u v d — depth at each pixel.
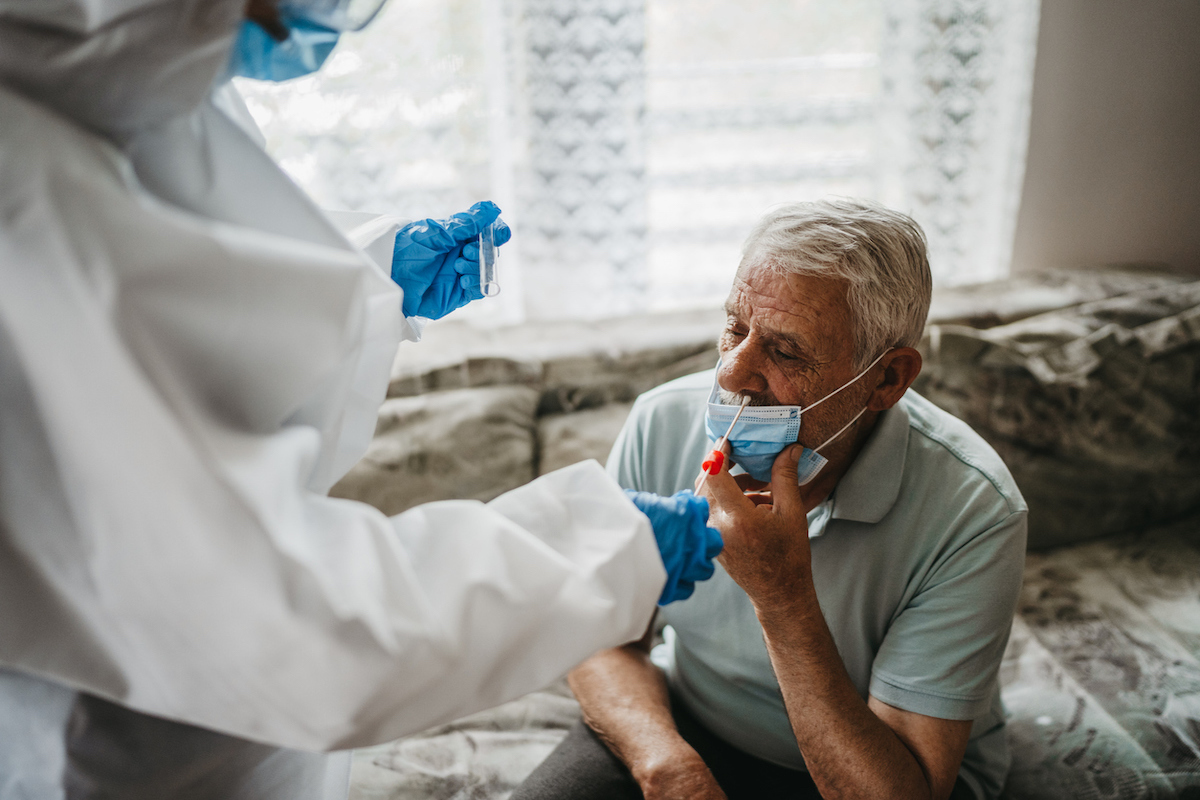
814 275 0.94
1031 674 1.52
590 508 0.68
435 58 2.02
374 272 0.71
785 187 2.44
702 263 2.49
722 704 1.20
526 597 0.61
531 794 1.13
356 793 1.24
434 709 0.60
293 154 1.95
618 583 0.64
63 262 0.47
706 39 2.26
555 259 2.34
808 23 2.27
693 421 1.19
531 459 1.72
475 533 0.63
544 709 1.43
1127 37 2.28
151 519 0.51
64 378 0.48
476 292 0.91
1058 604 1.69
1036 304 2.03
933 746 0.99
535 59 2.13
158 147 0.56
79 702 0.62
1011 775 1.31
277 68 0.61
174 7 0.48
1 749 0.65
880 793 0.93
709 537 0.72
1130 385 1.88
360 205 2.08
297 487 0.57
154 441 0.50
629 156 2.25
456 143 2.12
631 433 1.24
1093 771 1.31
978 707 1.00
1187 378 1.91
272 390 0.56
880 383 1.04
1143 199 2.47
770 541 0.88
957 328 1.88
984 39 2.23
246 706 0.56
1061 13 2.22
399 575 0.58
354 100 1.98
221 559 0.51
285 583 0.52
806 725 0.95
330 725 0.56
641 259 2.36
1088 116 2.36
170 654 0.55
